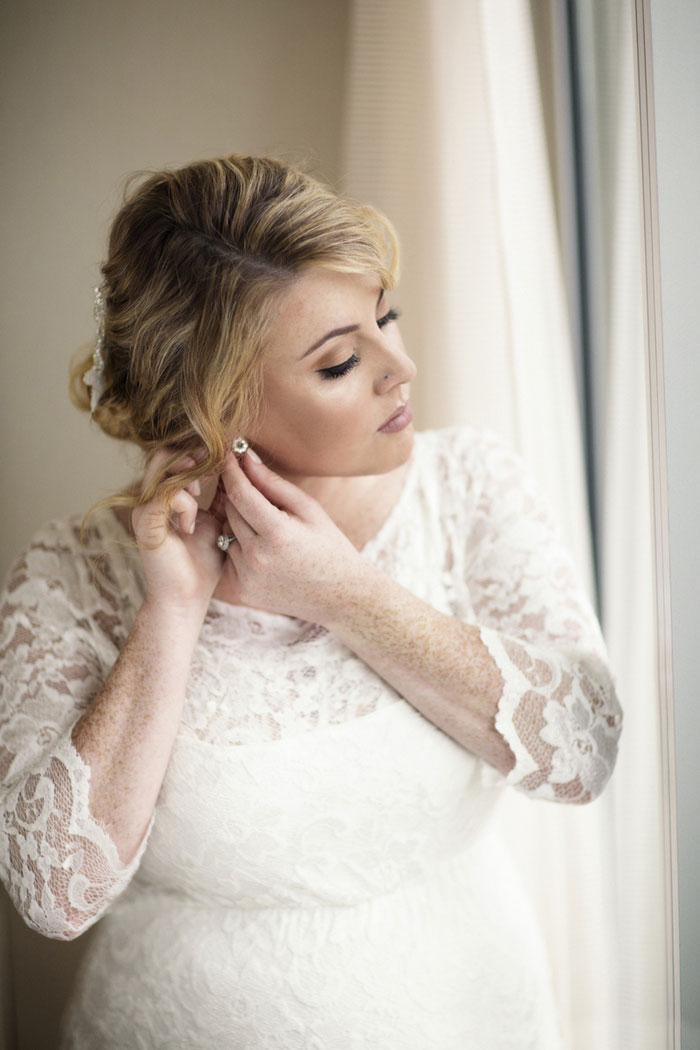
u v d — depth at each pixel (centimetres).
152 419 100
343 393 95
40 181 172
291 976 104
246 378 93
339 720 102
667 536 86
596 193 105
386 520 112
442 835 107
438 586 111
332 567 97
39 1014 180
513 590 108
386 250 94
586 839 125
